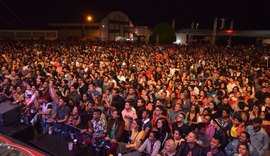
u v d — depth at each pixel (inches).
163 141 231.8
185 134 246.4
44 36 1966.0
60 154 259.8
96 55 796.0
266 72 557.9
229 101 341.7
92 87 379.6
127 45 1230.3
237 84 435.2
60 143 282.8
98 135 267.0
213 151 198.2
